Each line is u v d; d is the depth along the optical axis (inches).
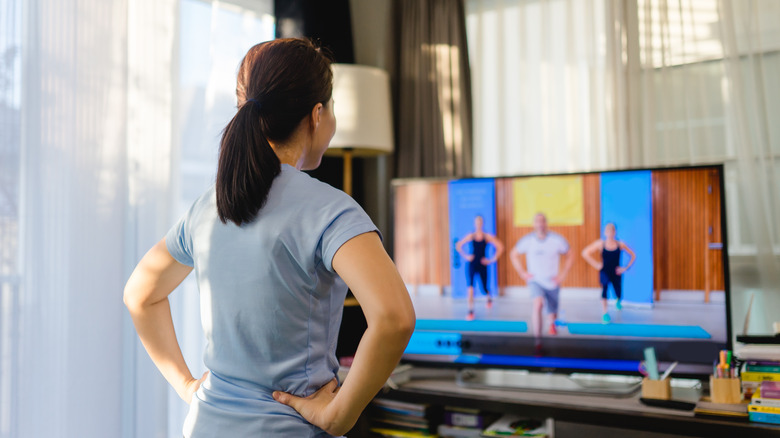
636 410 77.5
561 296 91.1
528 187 93.0
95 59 91.4
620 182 88.2
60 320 87.1
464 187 96.7
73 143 88.9
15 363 83.0
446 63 123.5
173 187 105.3
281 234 36.0
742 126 99.7
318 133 42.2
